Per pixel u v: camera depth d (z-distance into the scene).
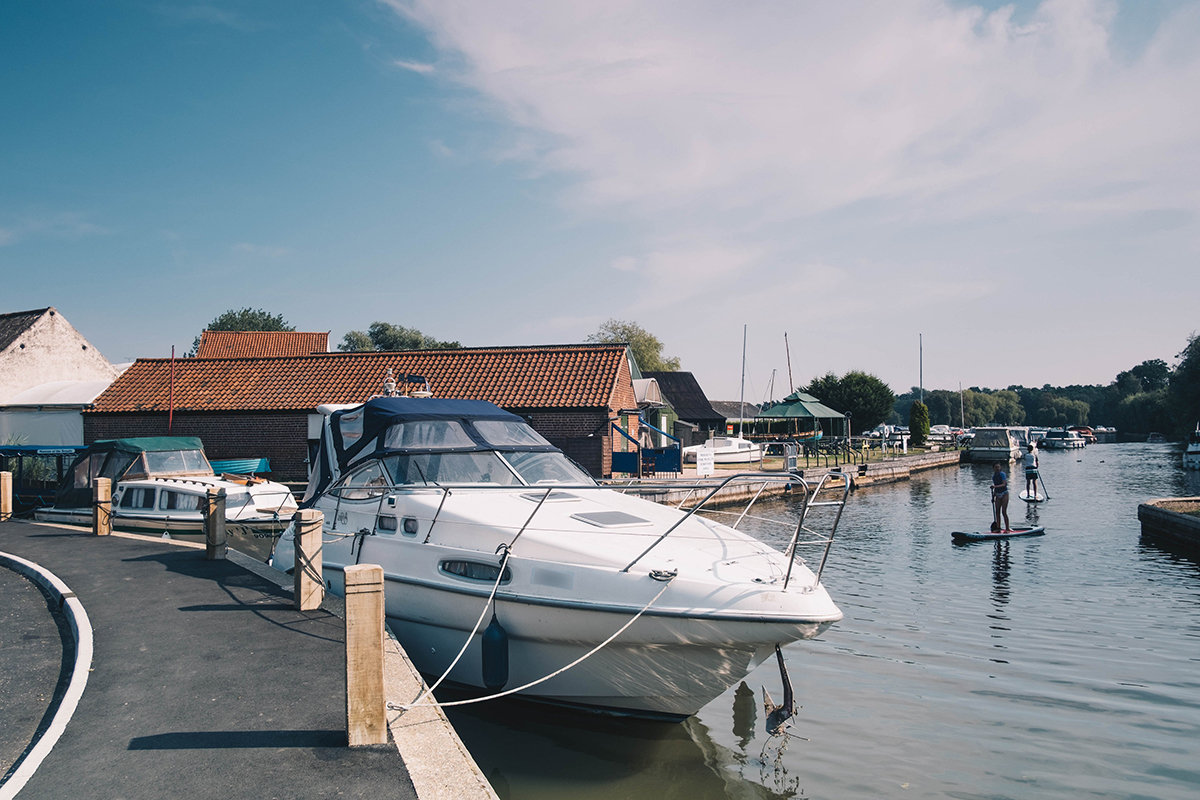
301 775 3.72
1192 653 8.11
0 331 30.80
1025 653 8.17
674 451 23.98
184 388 25.45
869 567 13.15
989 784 5.26
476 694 6.47
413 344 73.25
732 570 5.56
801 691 7.10
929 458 43.28
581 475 7.98
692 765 5.61
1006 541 16.02
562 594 5.72
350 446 8.22
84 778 3.67
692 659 5.56
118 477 14.26
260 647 5.73
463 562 6.33
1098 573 12.52
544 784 5.31
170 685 4.94
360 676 4.05
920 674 7.54
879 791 5.18
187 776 3.70
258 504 13.62
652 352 66.62
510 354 25.59
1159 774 5.36
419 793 3.55
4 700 4.95
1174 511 15.49
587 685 6.00
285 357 26.80
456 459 7.50
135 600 7.24
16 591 8.04
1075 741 5.93
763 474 6.16
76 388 26.67
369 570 4.09
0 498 14.26
